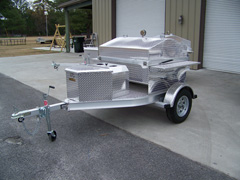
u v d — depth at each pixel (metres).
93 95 3.41
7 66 10.80
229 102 5.12
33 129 3.91
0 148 3.29
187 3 8.43
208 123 4.05
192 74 7.93
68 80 3.52
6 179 2.61
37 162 2.93
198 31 8.29
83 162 2.91
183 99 4.06
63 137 3.60
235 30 7.67
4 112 4.75
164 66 3.77
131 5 11.03
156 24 9.92
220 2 7.90
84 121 4.22
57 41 22.06
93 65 3.86
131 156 3.02
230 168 2.75
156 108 4.89
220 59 8.29
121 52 4.32
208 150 3.15
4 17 63.22
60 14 53.22
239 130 3.76
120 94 3.70
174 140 3.44
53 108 3.37
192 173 2.66
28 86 6.92
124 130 3.81
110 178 2.60
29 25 69.50
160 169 2.74
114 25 12.14
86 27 41.22
